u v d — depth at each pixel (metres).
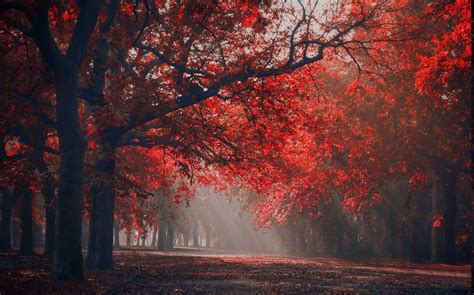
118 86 22.09
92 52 23.78
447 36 29.73
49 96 27.27
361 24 25.69
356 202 44.84
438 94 30.95
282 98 26.19
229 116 30.27
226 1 24.52
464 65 28.94
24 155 30.23
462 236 48.38
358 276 24.14
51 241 41.94
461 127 35.88
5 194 50.38
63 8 20.11
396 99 35.34
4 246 49.97
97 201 28.64
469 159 36.16
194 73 24.20
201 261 38.12
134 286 18.55
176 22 23.89
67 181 19.94
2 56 22.94
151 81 22.41
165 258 43.38
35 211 62.44
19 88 24.41
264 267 30.80
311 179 38.66
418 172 38.19
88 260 28.56
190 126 23.88
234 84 24.22
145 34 26.11
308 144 36.00
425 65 30.11
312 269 29.25
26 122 26.62
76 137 20.08
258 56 24.34
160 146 26.97
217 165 31.45
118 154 35.69
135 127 24.91
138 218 41.22
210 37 24.50
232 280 21.41
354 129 36.47
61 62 19.67
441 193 49.81
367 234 54.09
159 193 51.97
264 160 31.25
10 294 15.69
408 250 52.47
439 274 27.20
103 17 23.41
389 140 36.28
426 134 35.72
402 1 31.52
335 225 54.53
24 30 19.39
